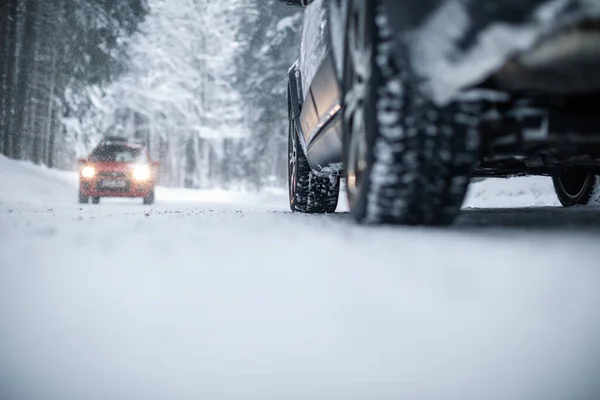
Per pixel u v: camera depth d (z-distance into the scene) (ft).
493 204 20.94
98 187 32.71
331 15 7.38
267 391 1.35
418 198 5.55
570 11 4.11
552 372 1.43
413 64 5.06
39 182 40.55
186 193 60.75
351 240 4.47
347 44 6.68
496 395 1.30
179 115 82.74
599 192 12.06
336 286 2.54
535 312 2.00
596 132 5.28
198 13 83.56
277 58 81.25
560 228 5.65
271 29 81.66
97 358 1.60
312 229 5.77
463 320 1.90
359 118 6.26
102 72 63.52
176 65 79.05
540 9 4.18
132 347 1.69
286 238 4.84
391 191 5.57
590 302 2.14
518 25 4.28
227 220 8.16
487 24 4.38
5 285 2.71
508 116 5.26
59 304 2.27
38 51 62.23
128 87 72.90
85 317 2.05
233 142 93.40
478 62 4.58
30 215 10.61
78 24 61.16
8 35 62.08
